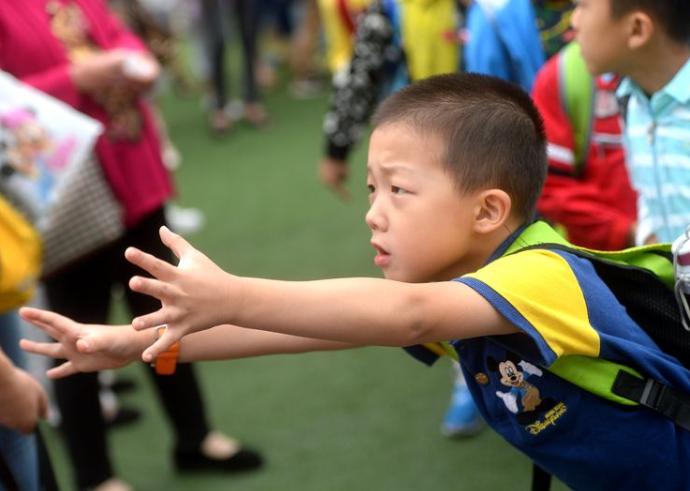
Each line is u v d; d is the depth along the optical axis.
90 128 2.12
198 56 7.09
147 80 2.34
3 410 1.52
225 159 5.77
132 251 0.99
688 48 1.63
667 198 1.73
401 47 2.74
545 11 2.35
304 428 2.92
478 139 1.22
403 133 1.23
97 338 1.21
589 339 1.20
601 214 2.08
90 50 2.44
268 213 4.79
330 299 1.08
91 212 2.32
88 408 2.52
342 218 4.63
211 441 2.72
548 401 1.28
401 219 1.22
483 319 1.14
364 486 2.60
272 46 8.13
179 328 1.01
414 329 1.11
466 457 2.71
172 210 4.86
